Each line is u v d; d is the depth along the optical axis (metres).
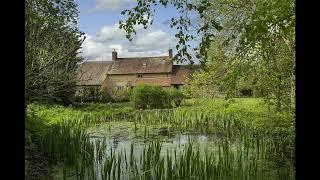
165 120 23.16
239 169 8.42
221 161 9.05
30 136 11.01
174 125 21.36
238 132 17.08
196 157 9.02
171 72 61.22
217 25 7.36
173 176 8.32
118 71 62.59
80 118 21.56
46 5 8.55
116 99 39.09
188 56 7.61
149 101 32.41
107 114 25.67
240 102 21.73
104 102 37.84
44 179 8.73
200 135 17.45
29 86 8.45
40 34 8.92
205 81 14.23
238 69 9.94
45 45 8.75
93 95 36.94
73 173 9.56
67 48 9.31
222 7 12.36
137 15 7.99
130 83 60.88
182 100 32.81
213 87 14.52
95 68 62.72
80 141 11.42
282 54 12.19
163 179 8.30
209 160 8.84
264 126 15.07
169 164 8.46
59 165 10.34
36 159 9.95
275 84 11.99
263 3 7.36
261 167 9.60
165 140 16.02
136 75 61.84
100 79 60.03
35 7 8.49
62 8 8.92
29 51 8.34
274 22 7.34
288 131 13.00
